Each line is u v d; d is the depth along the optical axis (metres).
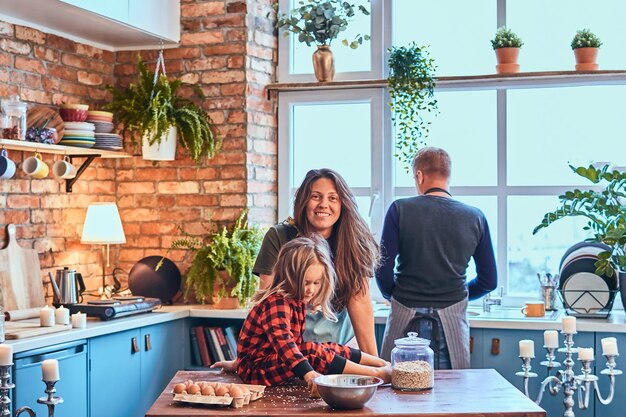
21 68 4.58
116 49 5.34
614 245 4.45
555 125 5.10
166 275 5.00
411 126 5.20
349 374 2.74
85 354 4.05
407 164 5.30
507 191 5.16
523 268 5.14
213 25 5.20
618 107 5.01
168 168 5.26
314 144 5.45
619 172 4.61
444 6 5.31
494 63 5.24
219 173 5.18
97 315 4.33
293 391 2.74
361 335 3.14
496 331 4.45
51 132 4.46
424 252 3.81
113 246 5.34
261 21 5.31
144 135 5.02
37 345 3.71
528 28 5.19
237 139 5.16
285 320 2.74
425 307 3.82
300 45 5.50
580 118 5.07
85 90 5.11
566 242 5.07
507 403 2.58
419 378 2.76
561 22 5.14
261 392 2.66
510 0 5.21
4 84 4.46
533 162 5.14
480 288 4.04
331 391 2.48
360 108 5.37
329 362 2.80
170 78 5.27
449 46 5.30
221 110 5.19
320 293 2.79
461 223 3.82
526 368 3.26
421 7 5.34
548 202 5.11
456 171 5.25
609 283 4.49
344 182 3.12
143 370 4.51
